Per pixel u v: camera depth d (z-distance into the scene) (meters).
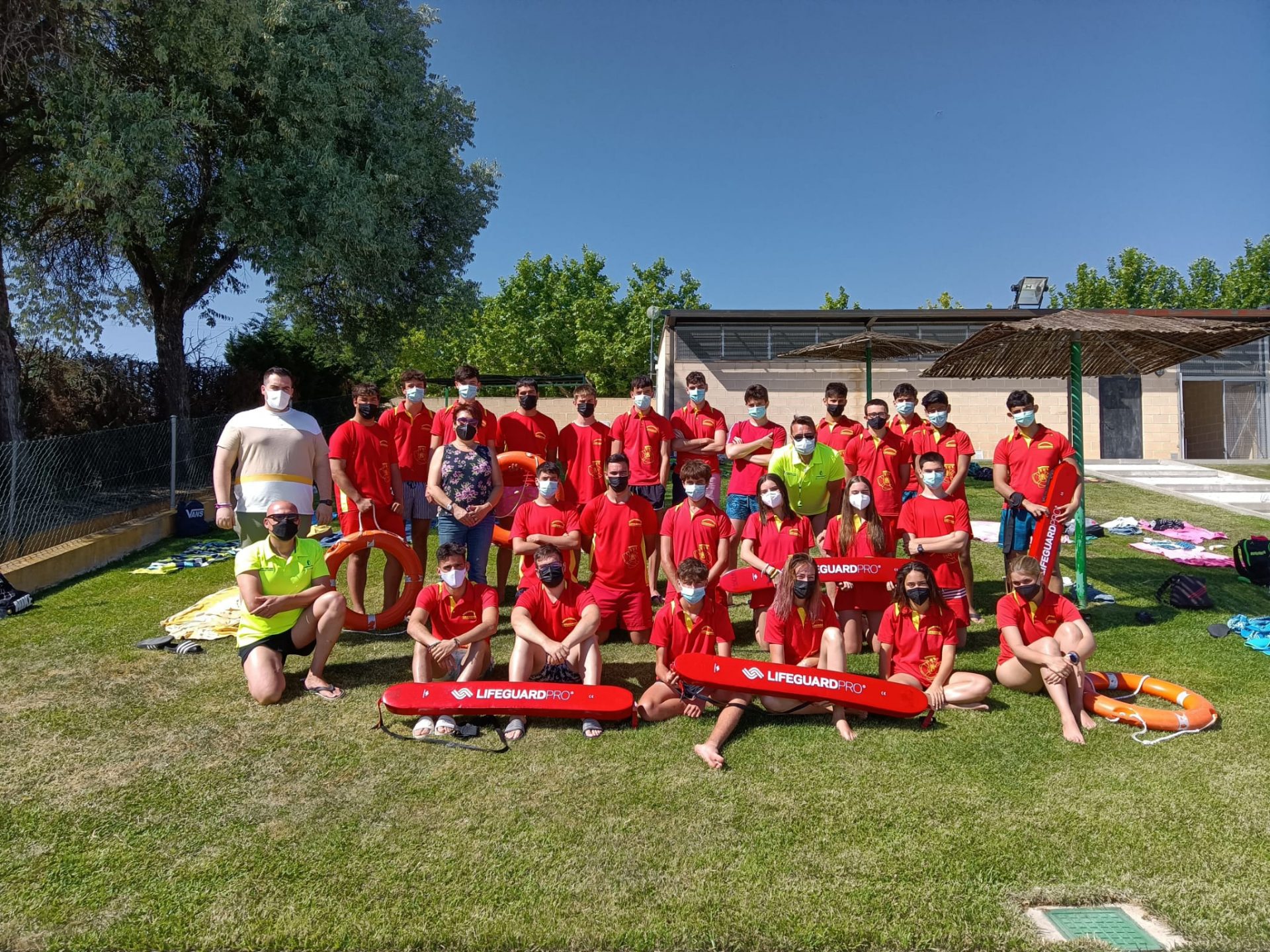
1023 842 3.38
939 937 2.79
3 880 3.13
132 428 10.61
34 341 13.80
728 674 4.48
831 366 20.09
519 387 7.39
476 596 4.98
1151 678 5.08
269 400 5.81
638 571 5.88
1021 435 6.52
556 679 4.88
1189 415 23.48
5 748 4.29
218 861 3.26
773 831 3.47
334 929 2.85
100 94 10.62
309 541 5.26
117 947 2.77
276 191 12.68
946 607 4.89
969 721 4.66
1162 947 2.74
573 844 3.38
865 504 5.94
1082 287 37.12
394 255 15.16
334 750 4.28
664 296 38.62
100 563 8.91
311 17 12.86
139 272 14.48
